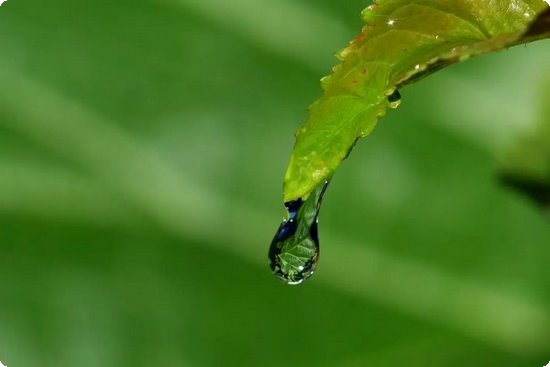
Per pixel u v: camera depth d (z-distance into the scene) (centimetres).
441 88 31
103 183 29
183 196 29
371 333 29
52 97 30
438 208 30
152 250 29
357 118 23
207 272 29
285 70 30
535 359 29
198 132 30
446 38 23
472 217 30
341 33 31
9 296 28
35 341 28
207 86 30
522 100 30
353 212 30
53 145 29
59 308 28
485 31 23
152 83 30
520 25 23
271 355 29
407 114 30
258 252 29
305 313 29
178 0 30
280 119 30
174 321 28
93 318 28
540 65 30
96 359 28
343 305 29
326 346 29
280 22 31
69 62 30
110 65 30
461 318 29
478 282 30
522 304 30
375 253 30
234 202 29
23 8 30
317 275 29
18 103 30
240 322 29
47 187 29
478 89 31
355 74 23
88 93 30
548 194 28
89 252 29
